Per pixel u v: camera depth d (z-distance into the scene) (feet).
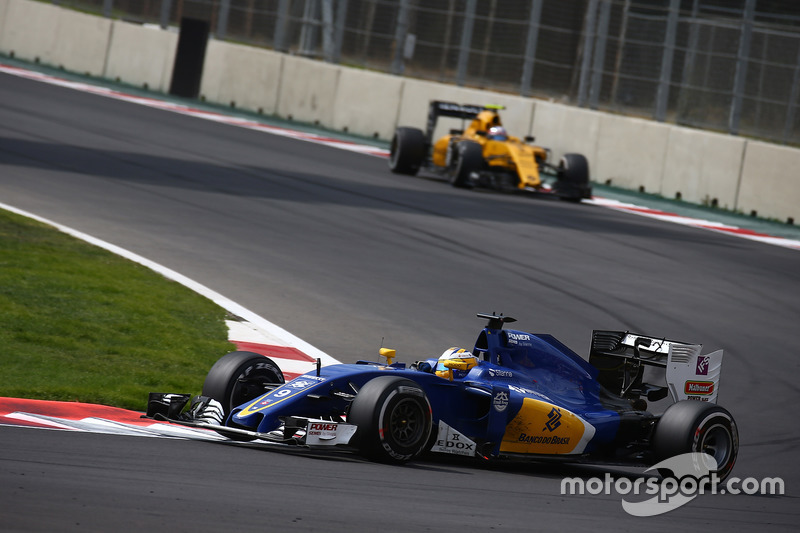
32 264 142.72
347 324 137.69
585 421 90.84
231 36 433.89
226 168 258.16
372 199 238.07
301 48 408.26
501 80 363.56
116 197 203.00
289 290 151.43
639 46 331.77
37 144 254.27
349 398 80.84
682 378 95.81
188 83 417.08
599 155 320.09
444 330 140.67
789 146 303.68
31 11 468.75
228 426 81.82
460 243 199.82
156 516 56.85
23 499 57.36
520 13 362.94
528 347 92.73
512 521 66.54
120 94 393.09
